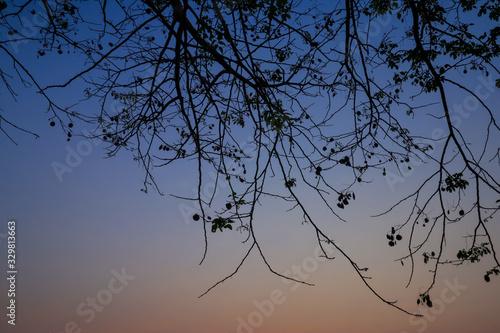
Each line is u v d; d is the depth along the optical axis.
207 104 4.14
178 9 4.11
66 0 4.84
